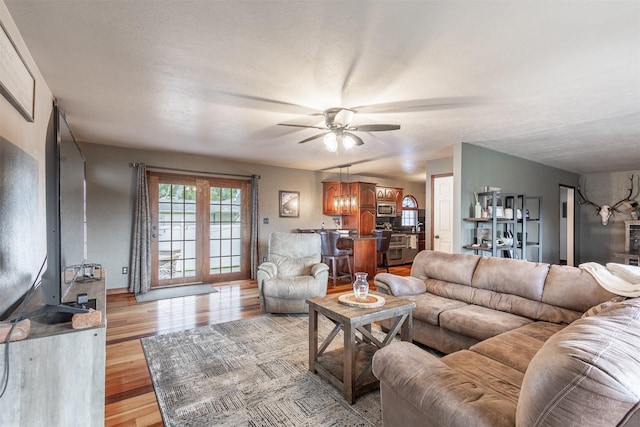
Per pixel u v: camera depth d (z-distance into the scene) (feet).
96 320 4.36
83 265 8.27
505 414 3.51
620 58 6.73
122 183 16.14
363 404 6.69
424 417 4.16
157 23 5.61
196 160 18.37
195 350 9.38
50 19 5.45
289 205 22.45
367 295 8.38
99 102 9.52
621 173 22.77
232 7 5.15
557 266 8.48
